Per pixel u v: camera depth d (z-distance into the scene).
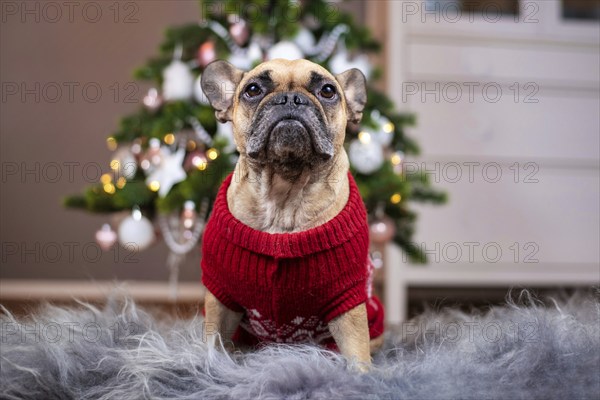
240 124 2.27
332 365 1.93
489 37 4.51
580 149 4.64
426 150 4.47
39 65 5.57
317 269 2.05
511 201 4.59
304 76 2.27
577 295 3.28
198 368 2.00
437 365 1.94
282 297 2.08
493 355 2.04
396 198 3.54
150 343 2.11
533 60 4.57
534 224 4.62
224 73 2.50
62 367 1.98
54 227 5.52
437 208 4.52
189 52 3.92
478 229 4.55
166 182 3.45
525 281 4.61
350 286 2.10
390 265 4.46
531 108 4.58
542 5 4.57
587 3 4.74
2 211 5.49
